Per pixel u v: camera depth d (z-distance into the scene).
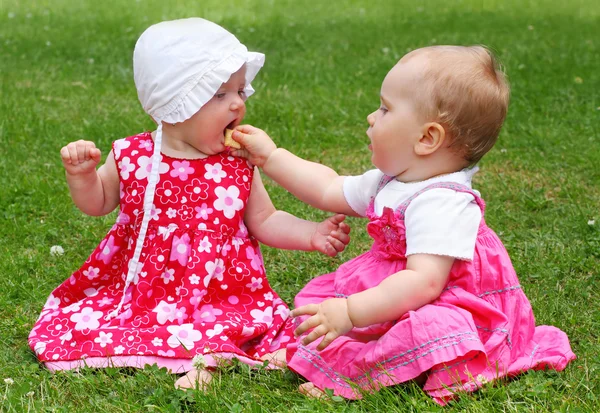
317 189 3.03
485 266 2.70
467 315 2.57
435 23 10.68
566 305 3.25
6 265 3.64
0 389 2.65
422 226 2.60
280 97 6.61
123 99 6.67
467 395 2.52
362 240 4.05
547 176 4.88
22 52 8.41
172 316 2.90
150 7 12.21
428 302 2.62
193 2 12.79
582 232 3.98
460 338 2.51
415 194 2.69
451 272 2.67
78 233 4.11
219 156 3.03
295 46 8.88
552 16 11.40
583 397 2.56
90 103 6.47
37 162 5.07
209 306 2.98
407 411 2.49
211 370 2.78
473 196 2.67
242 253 3.04
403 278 2.57
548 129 5.69
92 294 3.11
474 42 9.05
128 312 2.94
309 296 2.92
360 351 2.65
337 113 6.16
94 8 11.99
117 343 2.82
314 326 2.57
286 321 3.08
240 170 3.04
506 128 5.76
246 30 9.96
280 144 5.49
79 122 5.91
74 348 2.85
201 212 2.97
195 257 2.94
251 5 12.65
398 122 2.68
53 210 4.33
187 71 2.86
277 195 4.52
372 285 2.73
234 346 2.83
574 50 8.48
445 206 2.61
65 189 4.61
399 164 2.74
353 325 2.56
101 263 3.07
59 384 2.69
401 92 2.68
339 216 3.02
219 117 2.93
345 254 3.88
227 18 11.16
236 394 2.61
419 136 2.67
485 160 5.18
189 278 2.94
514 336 2.73
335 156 5.34
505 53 8.28
